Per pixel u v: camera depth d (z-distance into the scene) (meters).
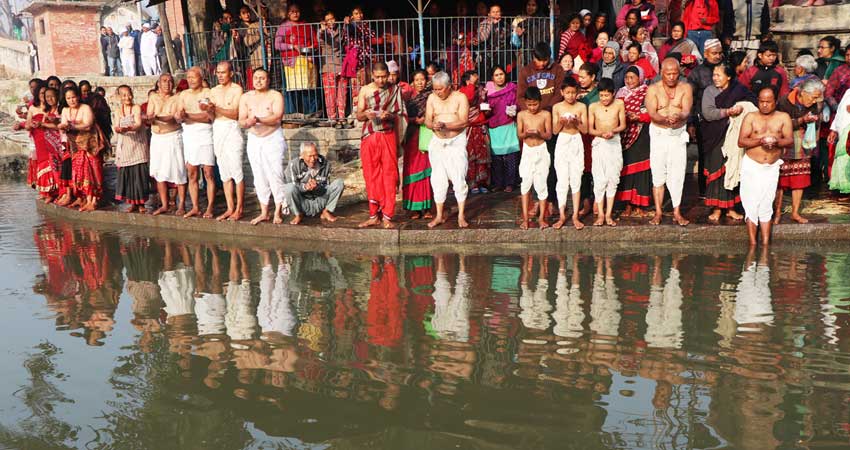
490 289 6.08
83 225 9.55
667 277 6.32
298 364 4.60
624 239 7.71
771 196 7.28
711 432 3.65
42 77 26.59
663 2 12.92
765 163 7.21
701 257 6.98
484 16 11.74
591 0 14.01
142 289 6.39
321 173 8.41
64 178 10.38
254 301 5.93
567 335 4.97
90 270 7.12
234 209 9.27
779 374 4.29
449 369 4.46
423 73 8.21
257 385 4.31
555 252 7.32
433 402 4.03
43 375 4.54
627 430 3.68
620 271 6.54
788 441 3.55
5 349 5.00
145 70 23.14
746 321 5.16
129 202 9.62
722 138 7.64
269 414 3.94
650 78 8.85
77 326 5.46
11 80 22.59
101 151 10.12
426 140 8.12
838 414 3.81
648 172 7.94
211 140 8.80
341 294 6.05
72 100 9.79
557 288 6.06
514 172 9.74
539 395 4.09
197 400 4.14
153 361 4.72
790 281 6.11
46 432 3.80
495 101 9.60
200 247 7.95
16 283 6.72
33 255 7.82
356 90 11.37
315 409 3.99
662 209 8.53
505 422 3.79
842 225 7.55
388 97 7.85
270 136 8.31
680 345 4.76
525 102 7.91
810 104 7.46
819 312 5.32
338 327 5.25
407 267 6.86
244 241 8.21
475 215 8.48
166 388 4.31
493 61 11.34
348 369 4.50
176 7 20.83
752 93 7.57
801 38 11.09
